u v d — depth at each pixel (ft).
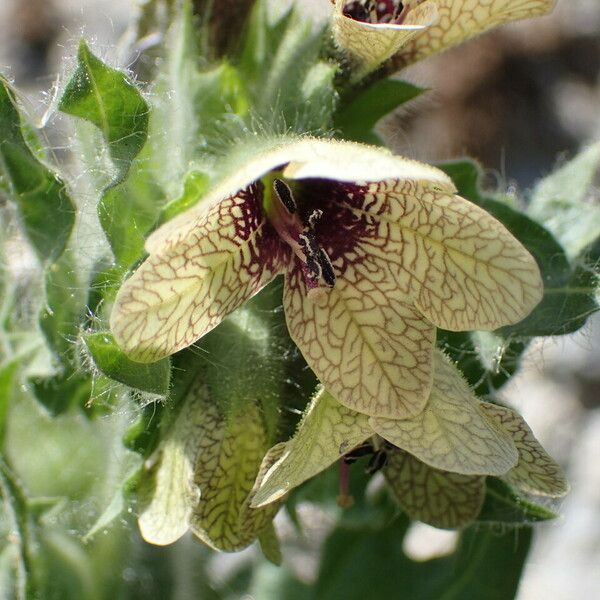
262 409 0.31
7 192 0.34
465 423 0.28
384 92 0.34
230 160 0.30
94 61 0.28
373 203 0.30
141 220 0.31
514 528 0.39
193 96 0.34
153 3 0.39
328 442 0.28
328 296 0.29
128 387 0.29
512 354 0.34
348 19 0.30
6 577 0.38
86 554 0.38
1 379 0.36
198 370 0.31
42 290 0.33
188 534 0.41
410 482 0.33
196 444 0.30
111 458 0.37
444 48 0.33
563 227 0.36
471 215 0.29
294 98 0.33
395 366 0.29
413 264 0.29
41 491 0.38
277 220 0.30
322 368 0.29
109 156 0.29
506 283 0.28
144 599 0.39
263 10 0.35
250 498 0.29
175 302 0.27
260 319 0.31
